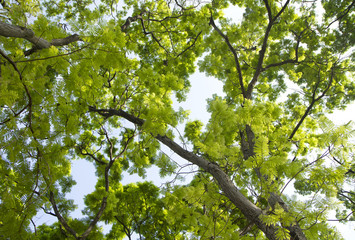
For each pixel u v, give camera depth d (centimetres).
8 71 203
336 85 720
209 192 285
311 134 661
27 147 212
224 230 282
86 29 208
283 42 679
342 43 644
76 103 329
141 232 517
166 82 411
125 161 620
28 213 215
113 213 471
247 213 312
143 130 331
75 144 459
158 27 769
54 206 375
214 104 287
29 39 213
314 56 689
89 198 479
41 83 224
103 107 493
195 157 388
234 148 285
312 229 243
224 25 623
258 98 733
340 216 567
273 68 675
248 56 652
